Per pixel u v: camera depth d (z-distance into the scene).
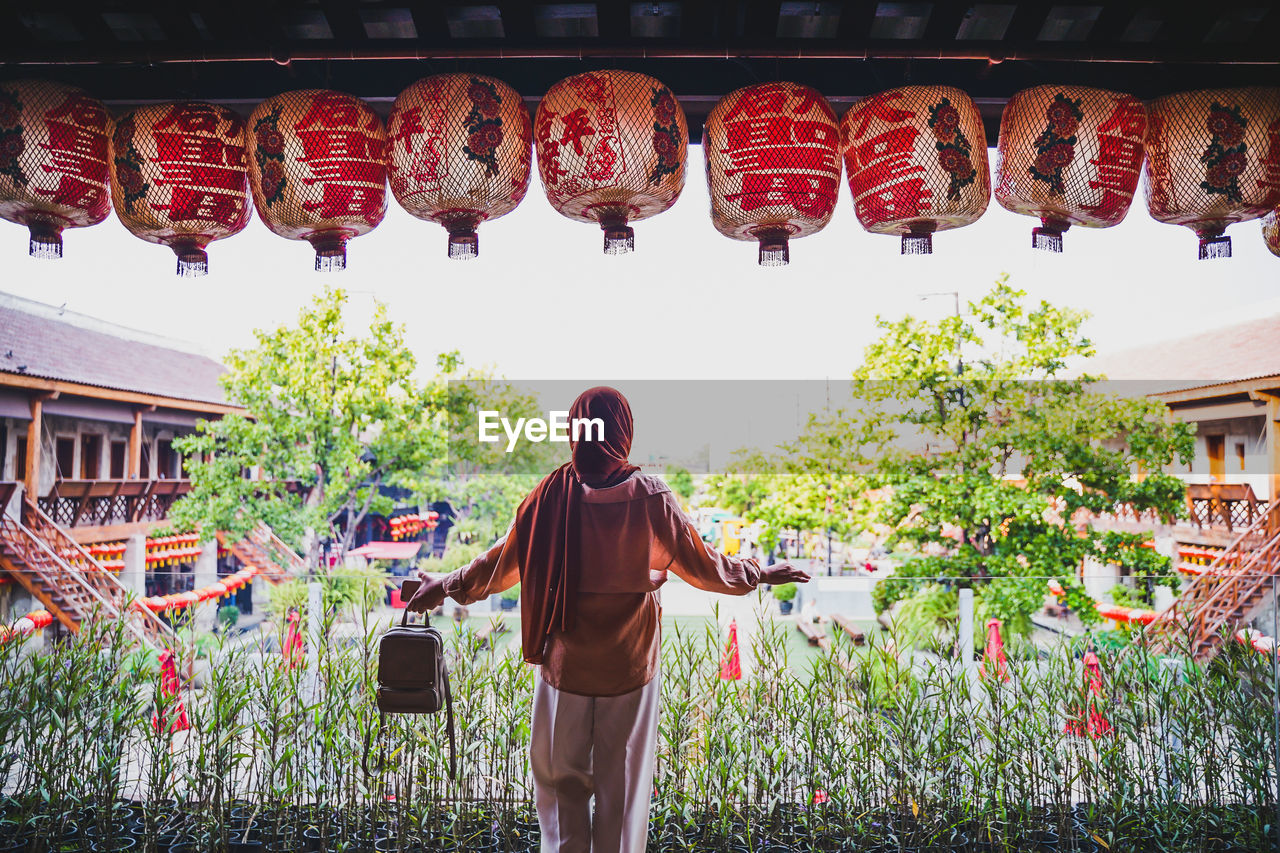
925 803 2.42
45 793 2.42
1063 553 7.85
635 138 2.01
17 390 9.80
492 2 2.42
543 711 2.03
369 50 2.24
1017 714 2.49
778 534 9.35
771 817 2.47
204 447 10.85
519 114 2.11
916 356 8.55
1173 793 2.41
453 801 2.44
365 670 2.45
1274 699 2.39
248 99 2.60
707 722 2.46
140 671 2.54
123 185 2.13
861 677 2.40
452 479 12.29
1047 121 2.11
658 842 2.44
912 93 2.06
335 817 2.51
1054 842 2.44
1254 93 2.18
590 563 1.94
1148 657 2.46
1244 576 4.39
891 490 8.63
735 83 2.59
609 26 2.40
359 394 10.75
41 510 9.68
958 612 2.47
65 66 2.56
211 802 2.44
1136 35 2.55
